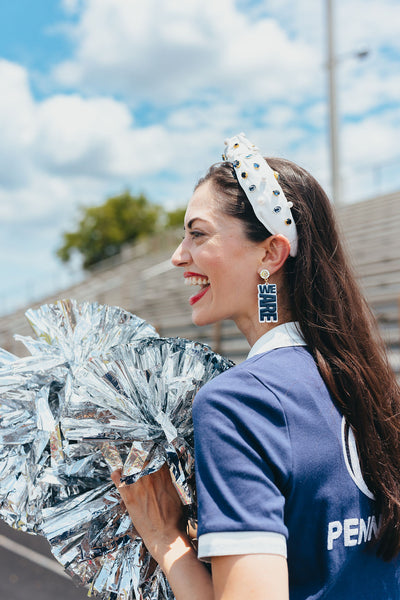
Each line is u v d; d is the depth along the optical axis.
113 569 0.93
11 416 0.98
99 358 0.94
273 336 0.96
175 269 15.52
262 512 0.73
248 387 0.82
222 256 0.98
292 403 0.83
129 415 0.93
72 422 0.90
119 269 20.67
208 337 9.43
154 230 33.16
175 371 0.99
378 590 0.87
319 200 1.04
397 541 0.89
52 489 0.95
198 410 0.80
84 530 0.93
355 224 10.77
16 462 0.97
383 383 1.00
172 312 11.70
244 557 0.71
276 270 0.98
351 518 0.85
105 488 0.95
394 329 6.00
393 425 0.95
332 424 0.86
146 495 0.94
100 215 32.88
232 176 1.00
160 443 0.94
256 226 0.98
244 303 1.00
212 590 0.84
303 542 0.81
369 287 7.84
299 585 0.82
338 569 0.83
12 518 0.94
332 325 0.96
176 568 0.87
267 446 0.77
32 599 3.83
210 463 0.76
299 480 0.79
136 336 1.11
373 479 0.89
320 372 0.91
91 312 1.12
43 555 4.82
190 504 0.90
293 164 1.06
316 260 1.00
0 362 1.04
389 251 8.71
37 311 1.11
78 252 33.19
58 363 1.02
